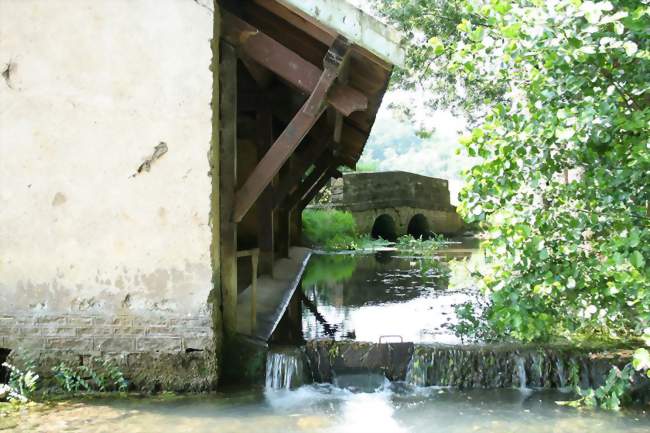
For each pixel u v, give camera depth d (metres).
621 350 5.86
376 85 6.41
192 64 5.20
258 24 6.92
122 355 5.24
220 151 5.85
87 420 4.62
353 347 5.95
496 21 4.59
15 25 5.17
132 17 5.18
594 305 5.15
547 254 4.77
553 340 6.16
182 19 5.18
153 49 5.19
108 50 5.18
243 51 5.86
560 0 4.36
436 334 6.80
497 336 6.40
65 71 5.18
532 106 4.79
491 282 5.32
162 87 5.20
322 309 8.57
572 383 5.64
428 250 19.14
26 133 5.19
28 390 5.20
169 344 5.24
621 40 4.32
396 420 4.85
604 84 4.62
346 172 26.34
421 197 26.72
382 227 26.28
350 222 21.53
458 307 6.88
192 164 5.20
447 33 16.27
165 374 5.28
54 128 5.19
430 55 16.80
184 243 5.21
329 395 5.48
